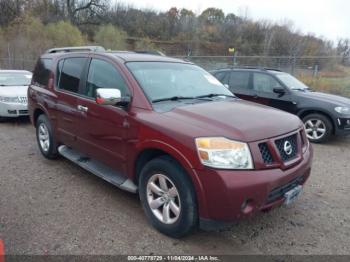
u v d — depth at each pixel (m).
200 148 2.93
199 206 3.01
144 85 3.79
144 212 3.76
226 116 3.32
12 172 5.08
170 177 3.19
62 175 4.97
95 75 4.35
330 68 17.20
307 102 7.45
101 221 3.66
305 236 3.48
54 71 5.26
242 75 8.59
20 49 29.12
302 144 3.60
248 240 3.39
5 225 3.54
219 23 52.94
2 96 8.63
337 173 5.42
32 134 7.59
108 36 41.53
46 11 51.44
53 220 3.66
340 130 7.14
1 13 46.19
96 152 4.25
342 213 4.00
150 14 58.25
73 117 4.61
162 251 3.17
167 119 3.31
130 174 3.73
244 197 2.86
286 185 3.16
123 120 3.68
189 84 4.25
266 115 3.52
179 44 50.34
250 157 2.94
